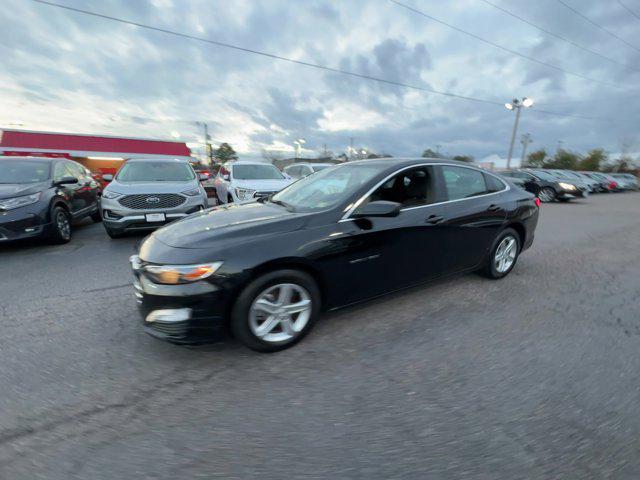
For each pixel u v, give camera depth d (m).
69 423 1.97
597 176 26.95
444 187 3.65
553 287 4.14
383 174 3.26
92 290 3.98
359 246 2.95
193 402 2.16
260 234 2.66
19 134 25.50
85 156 26.72
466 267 3.91
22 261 5.16
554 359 2.64
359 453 1.78
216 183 10.65
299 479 1.64
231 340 2.88
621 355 2.70
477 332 3.04
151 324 2.53
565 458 1.75
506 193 4.25
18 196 5.54
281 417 2.04
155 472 1.67
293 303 2.77
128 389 2.27
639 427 1.96
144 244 2.85
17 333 2.98
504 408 2.11
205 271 2.42
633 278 4.55
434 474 1.66
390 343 2.85
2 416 2.02
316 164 13.62
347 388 2.30
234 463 1.73
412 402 2.16
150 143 29.83
